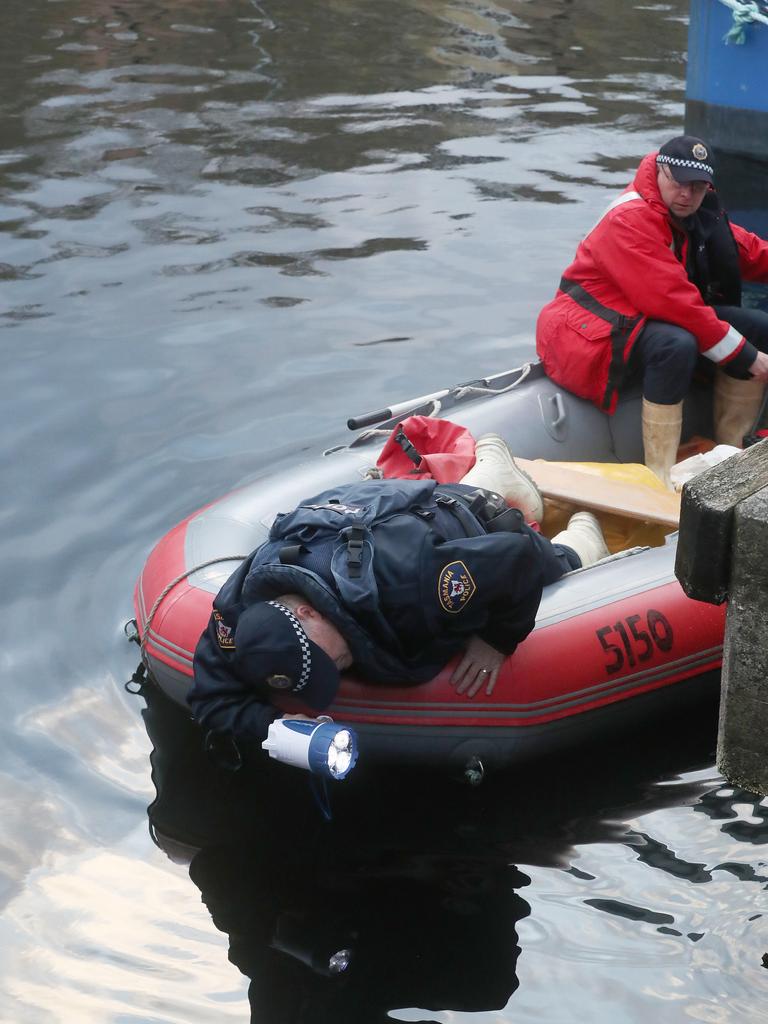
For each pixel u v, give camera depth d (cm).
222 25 1560
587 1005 356
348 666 425
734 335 611
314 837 432
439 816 443
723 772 374
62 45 1460
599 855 418
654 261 600
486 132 1176
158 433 682
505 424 604
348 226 962
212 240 938
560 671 460
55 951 381
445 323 805
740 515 336
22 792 446
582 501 537
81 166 1087
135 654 520
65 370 750
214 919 395
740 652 353
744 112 1116
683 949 374
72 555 580
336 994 364
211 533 509
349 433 676
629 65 1398
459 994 361
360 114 1230
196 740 476
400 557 412
